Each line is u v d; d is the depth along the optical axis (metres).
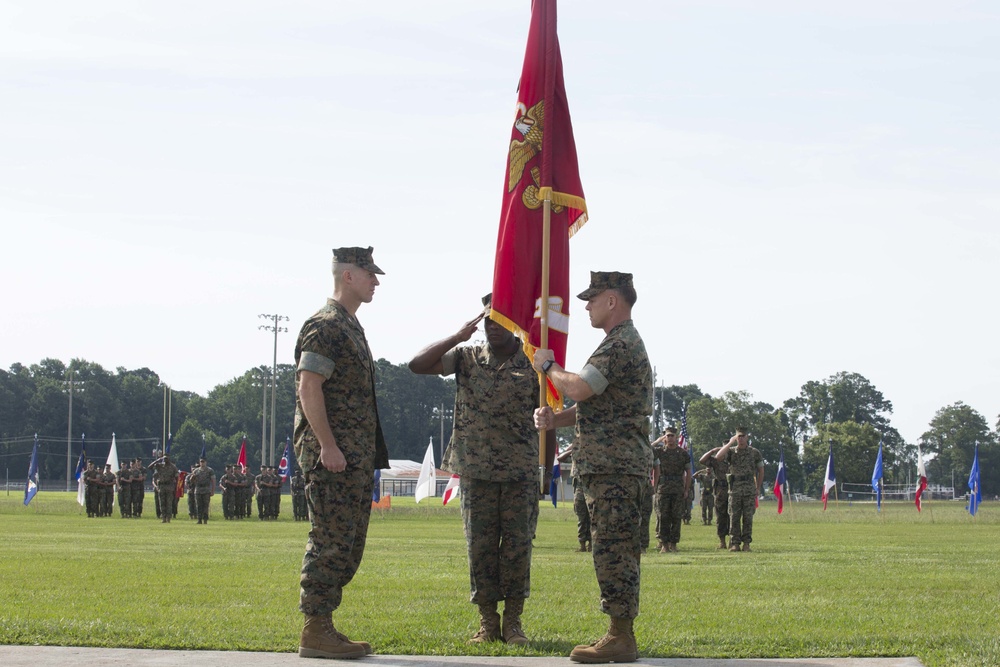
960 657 9.58
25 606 13.14
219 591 15.21
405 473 130.50
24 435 186.00
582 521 26.69
